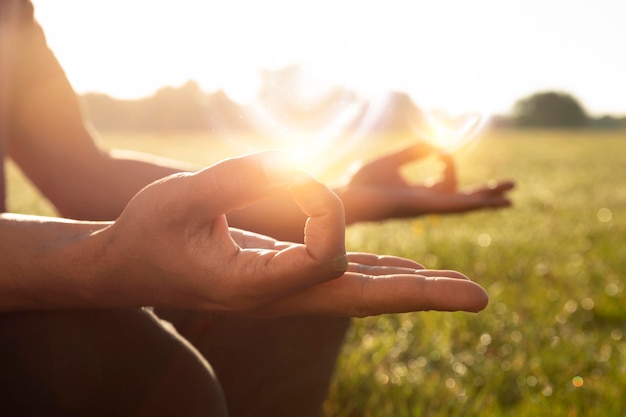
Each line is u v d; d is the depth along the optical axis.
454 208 1.27
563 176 14.84
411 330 2.87
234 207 0.54
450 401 2.05
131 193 1.09
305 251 0.53
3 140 0.85
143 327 0.69
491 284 3.95
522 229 6.47
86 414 0.66
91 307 0.63
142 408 0.67
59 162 1.12
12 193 8.29
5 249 0.61
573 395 2.12
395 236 5.30
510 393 2.24
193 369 0.71
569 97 71.75
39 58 1.11
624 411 2.03
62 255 0.59
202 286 0.56
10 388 0.65
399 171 1.36
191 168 1.17
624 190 11.65
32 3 1.11
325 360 1.01
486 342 2.73
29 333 0.65
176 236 0.55
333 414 1.97
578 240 5.88
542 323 3.05
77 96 1.15
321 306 0.57
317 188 0.51
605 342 2.85
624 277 4.20
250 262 0.55
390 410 1.94
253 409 0.95
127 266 0.57
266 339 0.95
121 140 32.59
